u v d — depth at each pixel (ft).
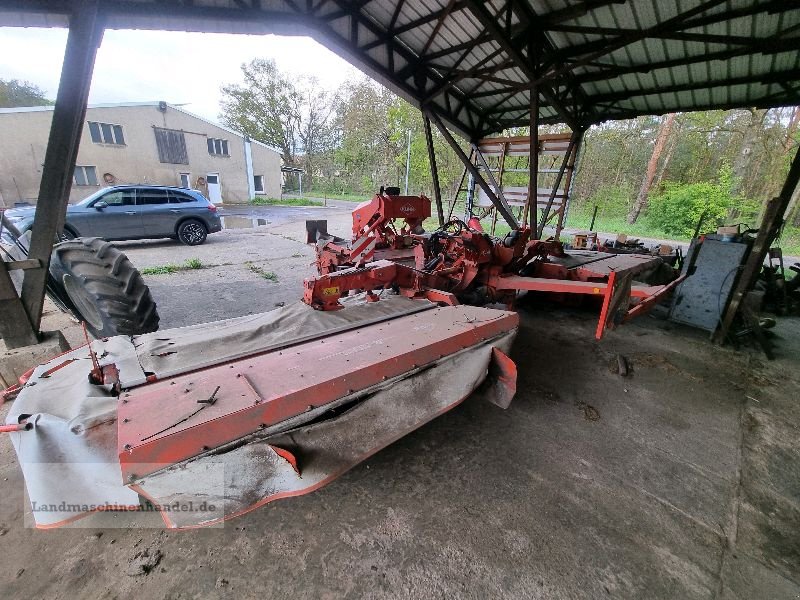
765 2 10.68
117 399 4.19
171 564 4.71
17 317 7.32
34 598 4.24
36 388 4.36
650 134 70.85
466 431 7.59
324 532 5.25
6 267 7.01
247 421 4.07
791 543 5.30
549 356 11.28
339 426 4.98
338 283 7.41
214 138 64.44
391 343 5.93
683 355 11.56
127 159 55.47
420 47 16.79
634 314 8.34
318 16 13.51
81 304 9.10
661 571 4.84
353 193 111.14
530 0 12.00
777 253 16.60
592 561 4.94
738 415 8.45
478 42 14.43
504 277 11.87
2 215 9.58
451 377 6.39
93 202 23.50
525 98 22.09
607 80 18.81
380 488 6.06
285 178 127.75
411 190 77.51
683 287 13.60
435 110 21.42
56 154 6.85
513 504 5.82
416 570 4.74
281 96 114.52
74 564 4.64
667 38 11.98
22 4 6.83
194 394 4.25
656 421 8.14
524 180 48.14
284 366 5.03
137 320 8.38
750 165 54.08
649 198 59.82
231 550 4.94
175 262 21.70
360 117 97.14
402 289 8.91
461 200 59.67
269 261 22.77
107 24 10.61
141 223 25.12
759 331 11.64
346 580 4.60
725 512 5.79
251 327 6.37
